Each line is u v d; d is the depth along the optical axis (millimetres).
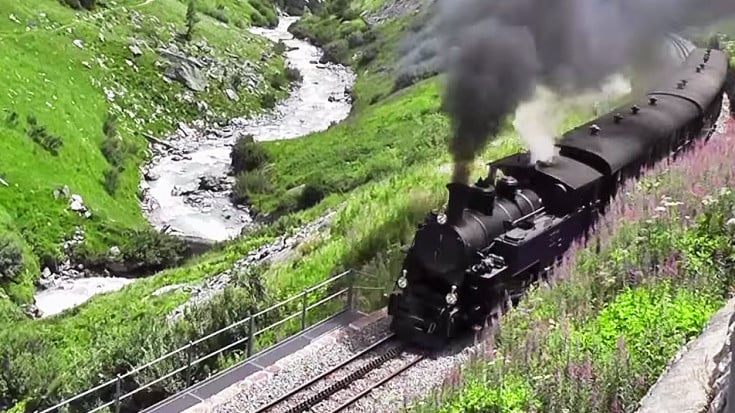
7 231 37438
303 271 22078
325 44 88375
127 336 18812
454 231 15555
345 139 52875
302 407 13867
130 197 48312
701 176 17375
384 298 18297
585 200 17672
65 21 63062
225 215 47531
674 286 13188
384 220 22859
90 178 46781
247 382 14688
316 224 29594
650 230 15070
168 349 17078
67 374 18172
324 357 15523
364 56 79750
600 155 18156
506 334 13836
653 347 11250
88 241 40469
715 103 25438
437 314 15805
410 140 47188
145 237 41219
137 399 15961
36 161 43875
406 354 15680
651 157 20188
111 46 63969
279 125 66000
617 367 10969
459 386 12719
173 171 54031
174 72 65562
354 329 16625
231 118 65625
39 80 52250
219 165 55656
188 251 41594
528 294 15469
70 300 36094
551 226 16578
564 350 12094
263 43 85000
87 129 51625
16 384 18516
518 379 12094
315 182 45062
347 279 19219
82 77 57531
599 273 14469
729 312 10047
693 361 9062
